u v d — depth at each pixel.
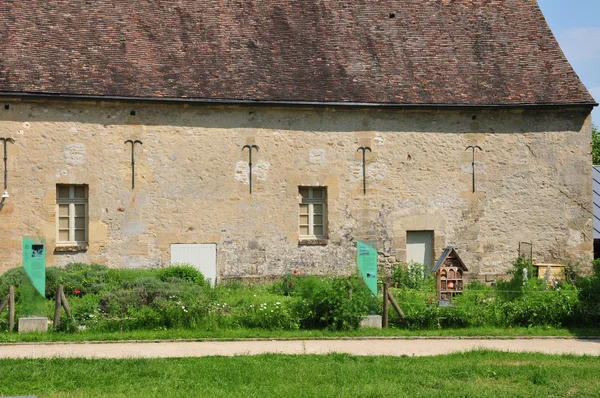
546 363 13.61
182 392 11.62
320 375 12.59
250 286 23.95
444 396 11.57
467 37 27.30
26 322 16.12
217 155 24.28
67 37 24.17
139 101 23.42
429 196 25.59
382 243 25.27
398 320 17.38
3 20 24.05
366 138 25.23
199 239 24.09
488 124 25.98
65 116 23.16
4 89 22.39
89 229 23.28
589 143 26.42
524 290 19.39
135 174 23.67
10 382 12.02
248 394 11.55
